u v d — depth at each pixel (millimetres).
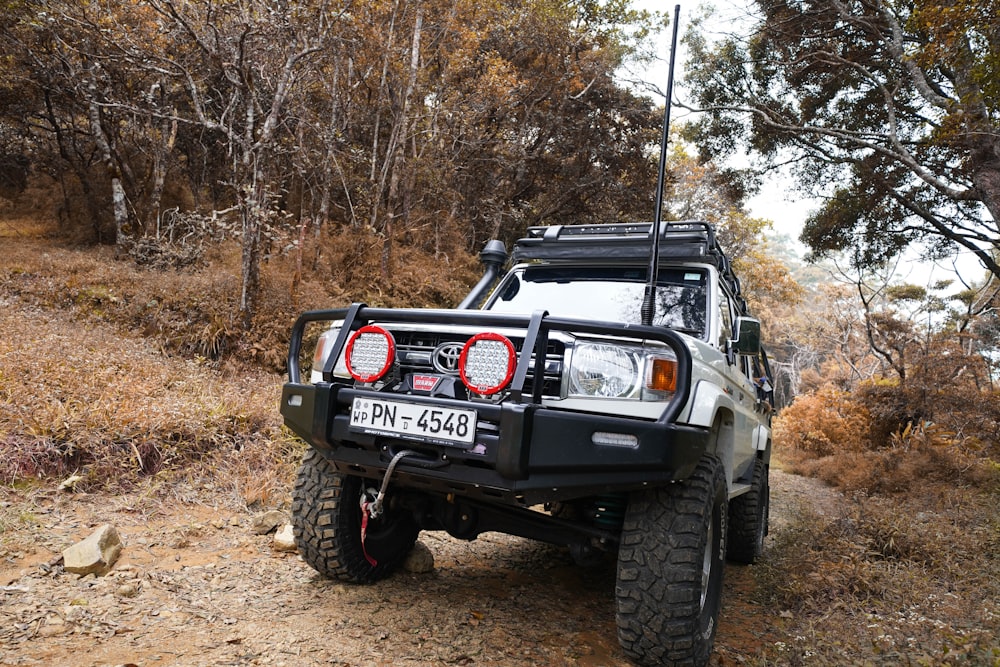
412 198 17359
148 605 2908
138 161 17000
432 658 2701
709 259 3992
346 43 13414
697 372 2965
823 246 16531
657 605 2643
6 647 2396
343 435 2912
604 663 2824
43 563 3197
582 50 20531
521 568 4141
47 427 4551
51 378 5625
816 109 15523
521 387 2602
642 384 2689
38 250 13438
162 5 10258
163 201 17062
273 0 9711
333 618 2996
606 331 2668
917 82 11242
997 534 5664
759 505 4836
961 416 11383
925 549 4996
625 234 4254
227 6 9766
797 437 13594
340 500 3279
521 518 3244
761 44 15219
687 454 2621
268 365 9320
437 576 3789
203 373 7766
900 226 15633
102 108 13797
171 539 3799
